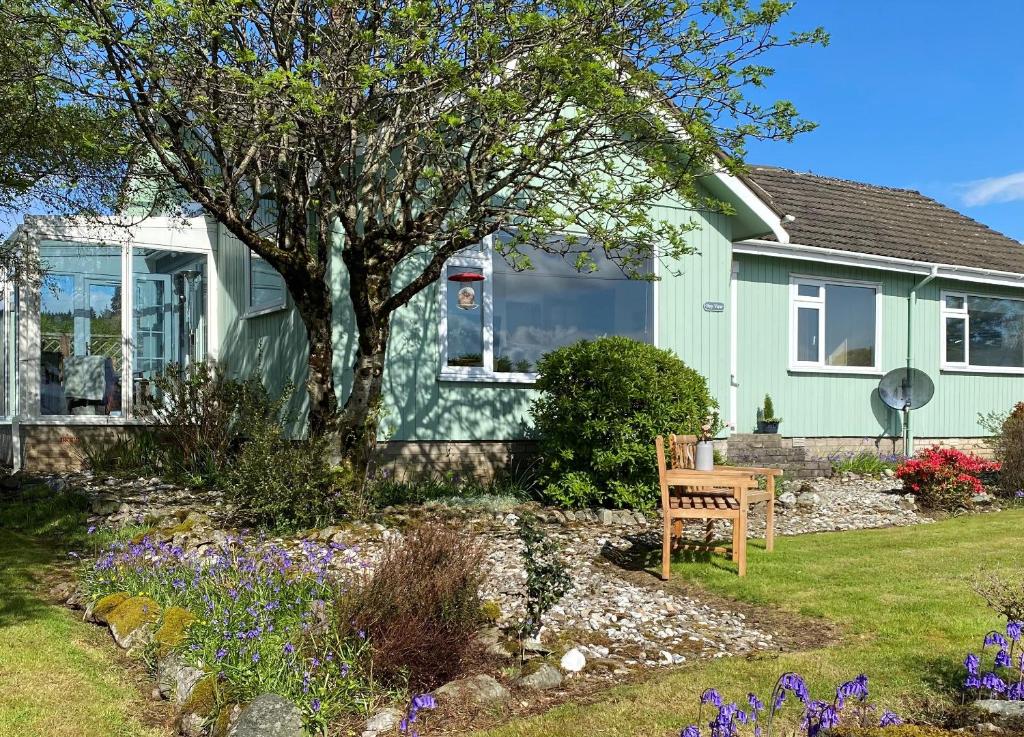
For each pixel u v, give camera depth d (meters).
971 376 17.33
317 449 8.60
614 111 7.42
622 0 7.33
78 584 6.46
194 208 13.69
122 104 7.80
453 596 4.97
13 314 13.07
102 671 4.92
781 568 7.44
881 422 16.11
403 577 4.95
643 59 7.73
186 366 13.74
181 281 14.13
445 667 4.75
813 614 6.07
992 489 12.45
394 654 4.58
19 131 9.42
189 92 7.47
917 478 11.38
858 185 19.22
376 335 8.95
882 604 6.22
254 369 12.54
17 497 10.59
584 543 8.34
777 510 10.60
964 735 3.32
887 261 15.67
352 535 7.93
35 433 12.54
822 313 15.54
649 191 8.20
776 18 7.41
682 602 6.48
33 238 12.41
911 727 3.25
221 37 7.21
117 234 13.17
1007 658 3.82
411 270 10.75
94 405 13.20
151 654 5.00
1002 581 6.81
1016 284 17.61
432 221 8.39
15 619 5.80
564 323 11.96
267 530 8.21
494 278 11.47
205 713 4.19
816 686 4.46
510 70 7.55
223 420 11.37
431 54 7.35
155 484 10.80
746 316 14.56
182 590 5.67
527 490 10.70
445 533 5.48
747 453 13.26
